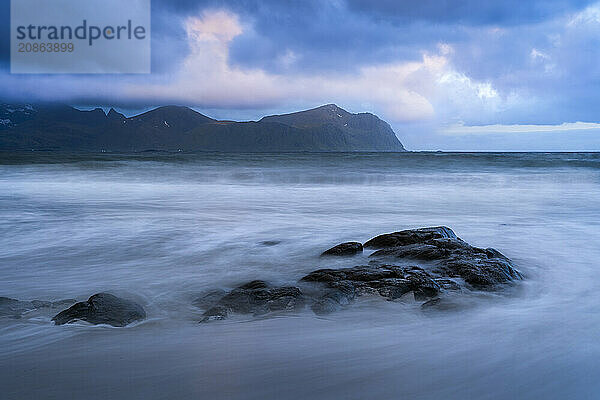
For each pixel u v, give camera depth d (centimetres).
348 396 251
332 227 973
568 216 1160
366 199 1552
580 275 586
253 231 920
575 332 373
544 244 792
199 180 2388
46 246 772
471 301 460
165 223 1023
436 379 276
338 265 621
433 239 634
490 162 4406
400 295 468
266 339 357
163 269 620
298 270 608
